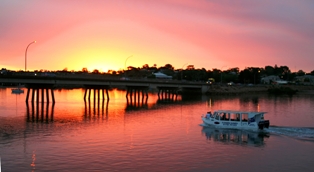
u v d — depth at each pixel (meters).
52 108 83.62
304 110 88.38
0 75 81.19
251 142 43.97
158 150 39.38
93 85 107.44
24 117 65.69
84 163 33.97
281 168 33.28
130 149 39.66
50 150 38.91
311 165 34.28
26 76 86.31
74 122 59.75
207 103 111.75
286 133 49.53
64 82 95.88
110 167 32.81
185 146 41.53
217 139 45.69
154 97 150.50
